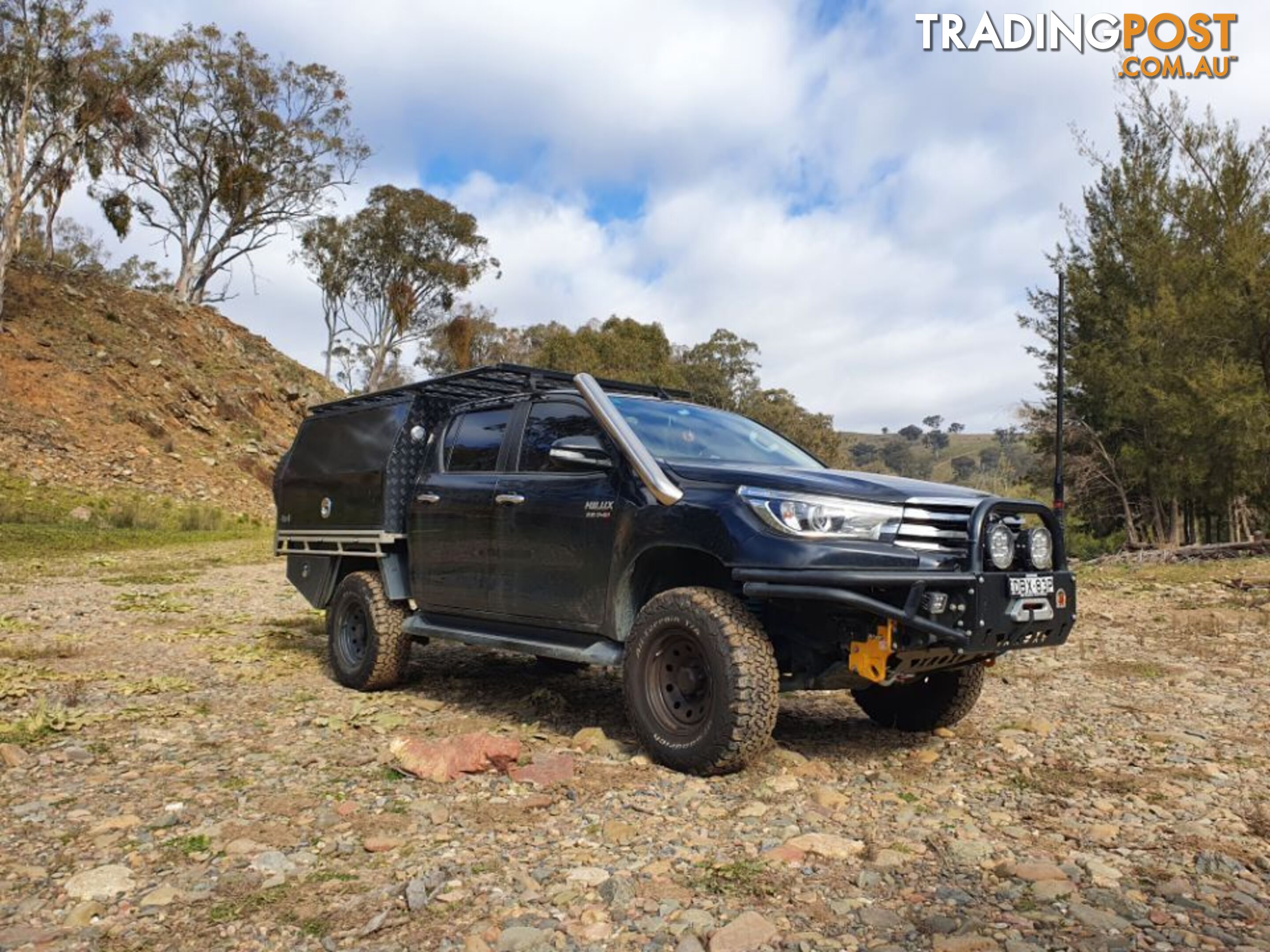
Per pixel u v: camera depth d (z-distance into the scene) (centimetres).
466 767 441
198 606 1147
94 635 892
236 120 4631
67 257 5806
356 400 747
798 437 5984
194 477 3388
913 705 537
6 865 336
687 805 399
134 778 440
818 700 637
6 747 466
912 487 448
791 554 425
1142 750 489
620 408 550
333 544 721
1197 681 677
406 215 5066
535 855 342
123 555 2006
